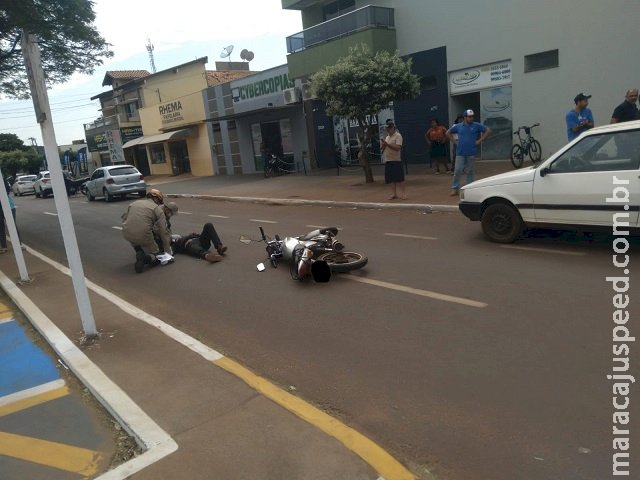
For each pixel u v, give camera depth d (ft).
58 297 22.90
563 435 10.35
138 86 133.28
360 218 37.14
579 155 22.65
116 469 10.12
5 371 15.80
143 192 76.07
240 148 94.63
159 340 16.70
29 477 10.39
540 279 19.75
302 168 80.59
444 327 16.11
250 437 10.85
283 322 17.97
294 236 33.19
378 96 47.01
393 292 19.85
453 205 35.19
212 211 51.03
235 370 14.06
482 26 53.98
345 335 16.26
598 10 45.47
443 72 58.49
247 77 88.17
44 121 15.69
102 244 38.29
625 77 44.91
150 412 12.17
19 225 55.31
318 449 10.27
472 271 21.58
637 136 21.11
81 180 92.53
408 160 64.64
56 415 12.81
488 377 12.85
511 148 53.31
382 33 60.64
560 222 23.40
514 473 9.43
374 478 9.37
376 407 12.04
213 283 23.93
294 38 70.79
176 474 9.84
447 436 10.69
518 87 52.37
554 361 13.33
